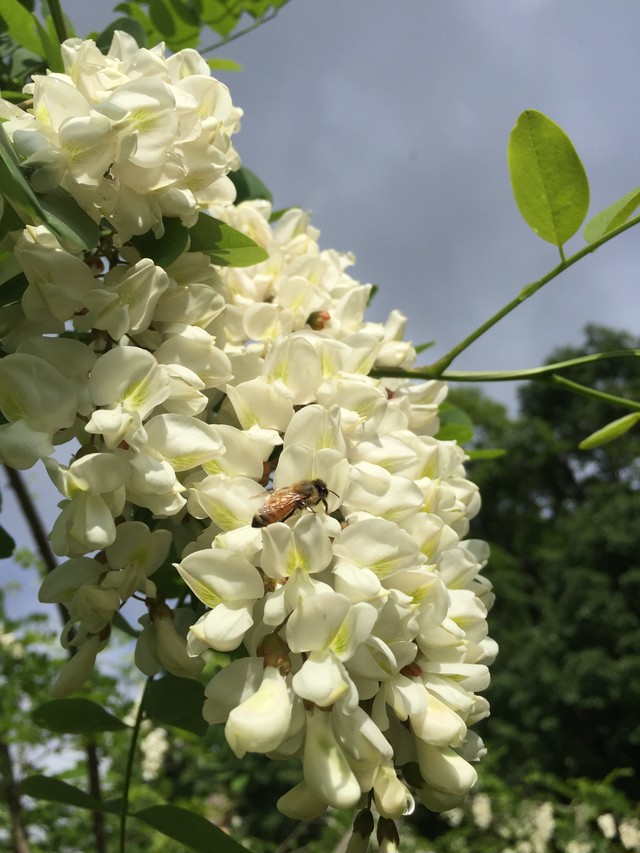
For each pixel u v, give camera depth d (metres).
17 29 0.20
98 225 0.13
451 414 0.27
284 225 0.21
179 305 0.15
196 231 0.16
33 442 0.13
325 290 0.21
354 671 0.13
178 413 0.14
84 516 0.13
